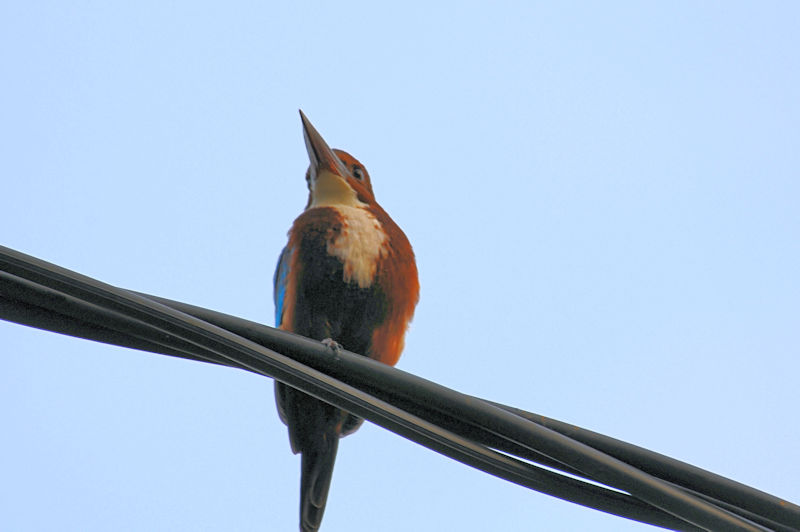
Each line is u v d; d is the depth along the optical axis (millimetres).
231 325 6840
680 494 6691
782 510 7020
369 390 7023
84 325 6781
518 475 6832
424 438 6672
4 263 6016
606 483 6703
